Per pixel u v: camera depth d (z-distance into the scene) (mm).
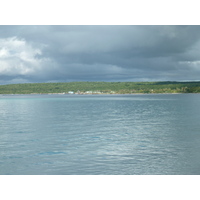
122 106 84562
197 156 19094
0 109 72875
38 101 132500
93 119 44938
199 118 44969
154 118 45594
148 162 17828
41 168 16953
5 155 19984
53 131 31688
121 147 22328
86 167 17031
